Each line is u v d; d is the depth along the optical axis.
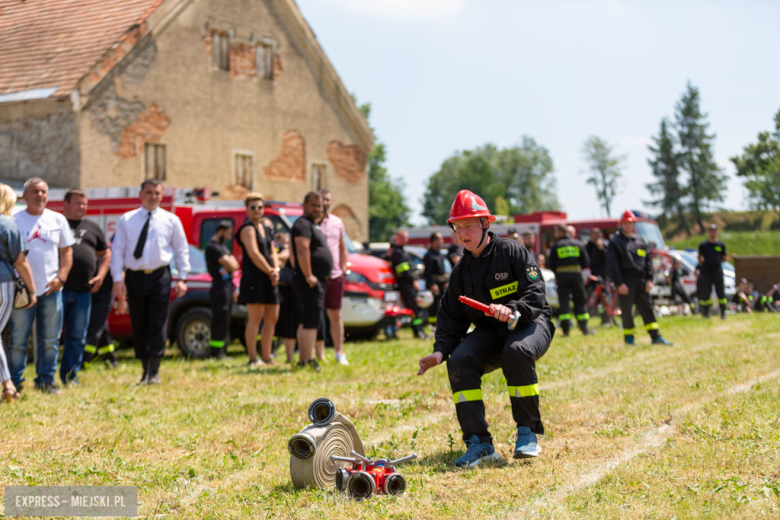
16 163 19.59
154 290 8.02
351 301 13.20
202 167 22.20
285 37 24.84
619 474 3.99
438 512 3.51
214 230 13.44
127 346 13.62
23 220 7.27
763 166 55.28
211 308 10.81
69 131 19.08
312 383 7.78
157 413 6.30
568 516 3.37
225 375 8.49
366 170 27.52
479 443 4.50
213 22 22.52
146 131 20.67
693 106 101.44
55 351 7.49
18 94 19.38
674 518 3.25
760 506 3.35
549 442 4.99
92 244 8.17
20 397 6.78
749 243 50.47
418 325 14.23
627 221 11.21
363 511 3.58
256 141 23.88
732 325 13.94
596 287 16.33
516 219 25.41
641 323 16.22
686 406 5.80
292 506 3.74
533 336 4.55
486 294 4.66
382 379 7.96
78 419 6.02
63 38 20.97
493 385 7.19
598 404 6.17
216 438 5.40
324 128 26.11
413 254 17.83
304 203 8.94
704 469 4.03
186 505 3.86
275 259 9.55
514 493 3.80
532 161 120.62
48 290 7.31
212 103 22.53
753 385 6.48
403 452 4.83
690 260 23.00
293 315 9.66
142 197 8.04
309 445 4.02
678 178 101.06
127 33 20.00
